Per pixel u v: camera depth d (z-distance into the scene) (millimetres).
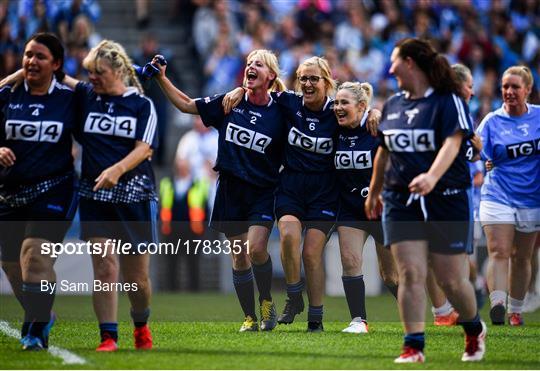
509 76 33688
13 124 24875
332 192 29922
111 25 76000
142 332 25906
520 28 71000
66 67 58031
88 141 24594
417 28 68312
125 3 77062
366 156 29422
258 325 31562
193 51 72562
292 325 32844
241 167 29609
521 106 33875
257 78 29297
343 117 29234
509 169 33938
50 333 30172
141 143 24422
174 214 54531
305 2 69938
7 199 25094
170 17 76938
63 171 25156
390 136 22891
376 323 34969
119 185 24438
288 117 29719
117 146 24531
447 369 22609
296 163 29719
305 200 29750
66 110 25078
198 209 54531
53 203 24953
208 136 57125
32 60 24641
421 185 21609
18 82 25359
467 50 66062
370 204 24359
